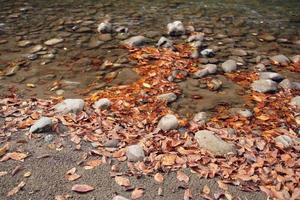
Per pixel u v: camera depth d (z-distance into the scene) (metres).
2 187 1.76
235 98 2.55
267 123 2.28
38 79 2.74
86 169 1.88
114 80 2.74
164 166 1.90
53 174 1.84
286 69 2.96
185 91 2.62
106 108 2.35
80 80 2.74
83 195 1.74
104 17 3.94
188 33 3.56
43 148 1.99
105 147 2.01
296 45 3.43
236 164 1.91
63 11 4.11
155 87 2.65
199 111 2.41
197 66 2.94
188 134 2.13
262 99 2.54
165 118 2.22
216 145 2.01
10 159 1.91
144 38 3.33
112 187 1.79
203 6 4.44
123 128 2.17
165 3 4.52
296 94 2.60
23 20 3.80
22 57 3.04
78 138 2.07
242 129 2.21
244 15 4.16
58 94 2.55
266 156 1.97
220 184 1.81
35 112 2.27
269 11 4.34
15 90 2.58
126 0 4.59
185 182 1.82
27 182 1.79
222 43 3.38
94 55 3.11
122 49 3.21
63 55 3.10
